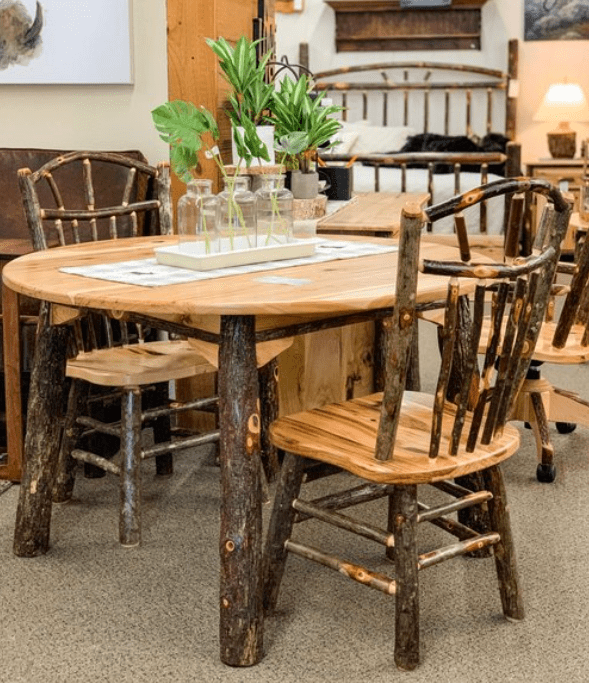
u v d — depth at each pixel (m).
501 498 2.18
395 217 3.46
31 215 2.79
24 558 2.58
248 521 2.03
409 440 2.05
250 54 3.38
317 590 2.40
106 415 3.30
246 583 2.04
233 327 2.00
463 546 2.10
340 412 2.24
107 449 3.26
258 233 2.54
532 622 2.24
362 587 2.42
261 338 2.06
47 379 2.54
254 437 2.03
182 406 2.83
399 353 1.84
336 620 2.25
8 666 2.06
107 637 2.18
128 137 3.66
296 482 2.20
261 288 2.07
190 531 2.75
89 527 2.78
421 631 2.20
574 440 3.56
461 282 2.15
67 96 3.68
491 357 1.93
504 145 7.62
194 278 2.22
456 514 2.85
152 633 2.19
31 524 2.56
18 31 3.63
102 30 3.56
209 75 3.48
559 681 2.00
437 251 2.65
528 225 2.80
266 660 2.08
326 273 2.28
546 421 3.16
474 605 2.32
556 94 7.50
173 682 2.00
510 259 2.83
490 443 2.03
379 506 2.92
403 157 5.68
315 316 2.14
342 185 4.01
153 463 3.32
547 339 3.05
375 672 2.03
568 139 7.60
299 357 3.16
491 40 8.00
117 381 2.60
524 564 2.53
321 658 2.09
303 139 2.73
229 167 3.42
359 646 2.13
